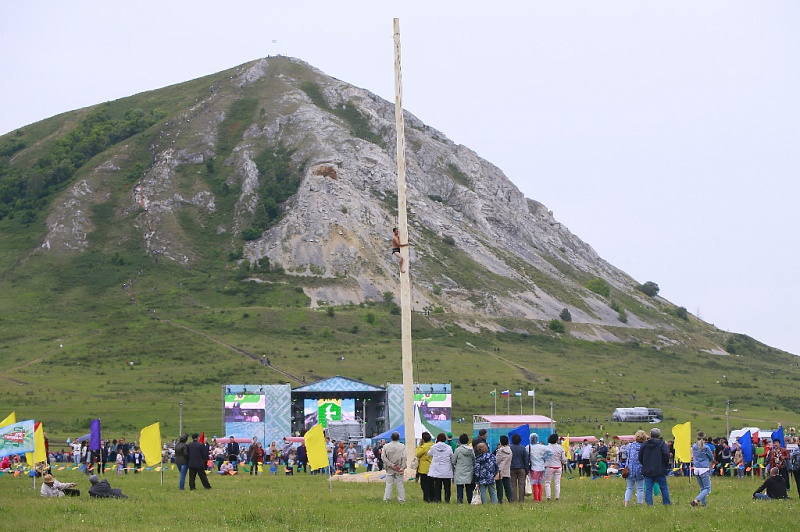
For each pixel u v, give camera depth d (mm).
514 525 28891
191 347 178625
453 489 45812
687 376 195125
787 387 189250
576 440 81438
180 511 33688
